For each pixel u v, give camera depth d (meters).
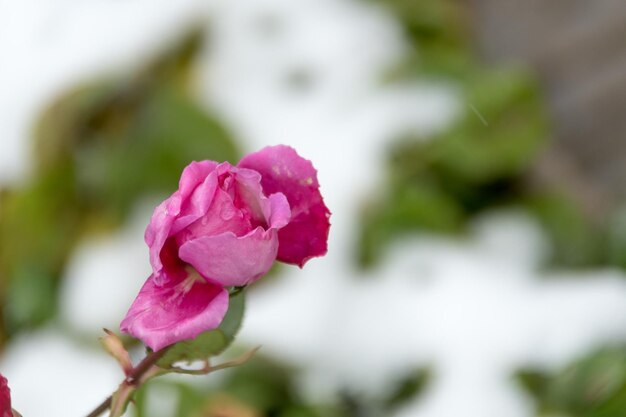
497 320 0.98
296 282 1.03
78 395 1.05
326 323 1.01
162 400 0.89
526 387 0.94
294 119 1.13
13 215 1.13
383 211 1.06
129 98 1.14
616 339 0.93
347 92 1.15
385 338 1.00
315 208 0.58
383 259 1.05
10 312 1.12
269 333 1.00
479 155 1.09
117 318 1.09
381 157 1.10
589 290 0.98
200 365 0.93
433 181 1.11
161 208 0.57
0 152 1.14
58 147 1.14
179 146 1.11
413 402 0.98
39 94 1.14
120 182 1.12
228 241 0.56
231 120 1.12
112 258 1.11
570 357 0.92
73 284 1.11
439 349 0.99
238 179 0.57
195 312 0.56
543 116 1.11
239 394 0.97
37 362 1.09
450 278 1.03
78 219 1.13
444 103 1.13
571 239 1.11
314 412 0.98
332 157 1.10
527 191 1.14
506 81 1.11
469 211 1.12
